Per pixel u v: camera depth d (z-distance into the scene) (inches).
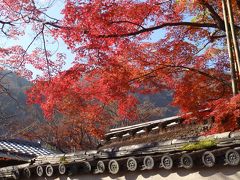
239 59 291.0
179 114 401.7
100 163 248.5
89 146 951.0
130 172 239.1
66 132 928.9
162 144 233.3
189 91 377.1
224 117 280.1
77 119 775.1
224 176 199.5
